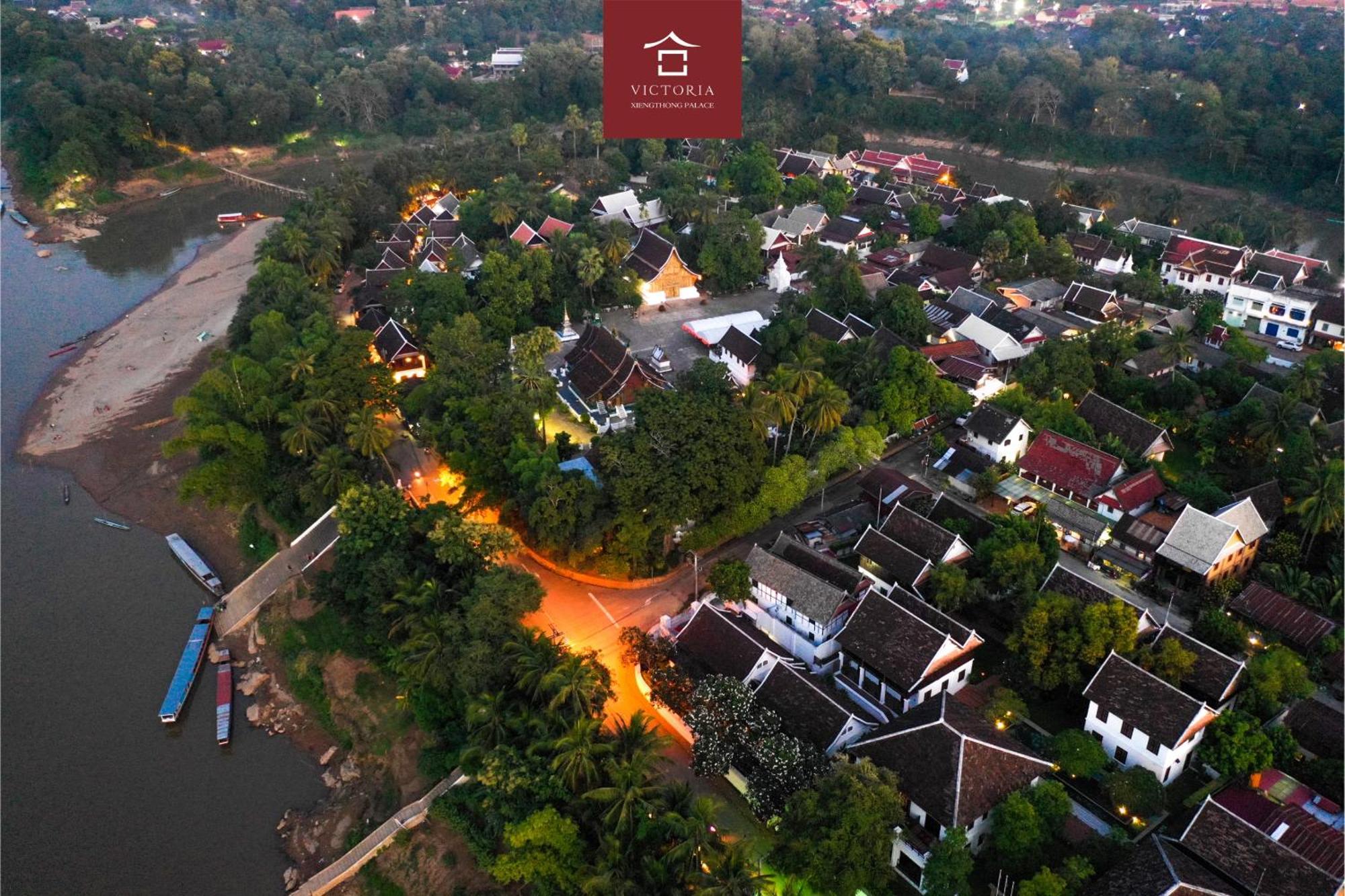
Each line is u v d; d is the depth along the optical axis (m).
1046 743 74.44
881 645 81.19
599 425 123.94
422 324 142.88
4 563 116.19
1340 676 79.81
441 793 79.75
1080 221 187.62
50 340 172.00
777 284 172.38
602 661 87.56
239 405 118.88
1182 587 92.62
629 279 165.62
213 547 118.50
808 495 110.56
